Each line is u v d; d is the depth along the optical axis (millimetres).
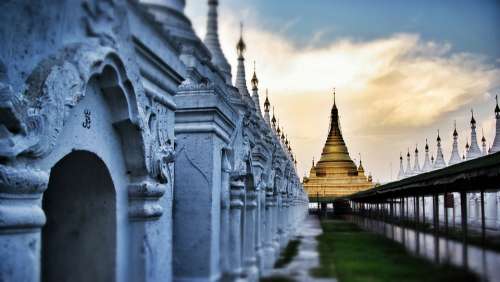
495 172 18062
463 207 26141
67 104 4973
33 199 4793
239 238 11383
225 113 10539
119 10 5727
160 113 7469
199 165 9875
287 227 28859
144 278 6617
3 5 5121
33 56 5016
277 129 31828
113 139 6238
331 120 90438
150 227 6848
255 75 19438
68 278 6383
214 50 11547
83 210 6418
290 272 16703
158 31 6926
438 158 60812
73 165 6152
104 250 6336
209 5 10719
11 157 4496
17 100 4621
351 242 28047
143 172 6602
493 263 18906
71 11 5199
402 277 15867
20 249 4637
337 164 86500
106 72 5715
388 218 60188
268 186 19250
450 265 18297
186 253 9727
